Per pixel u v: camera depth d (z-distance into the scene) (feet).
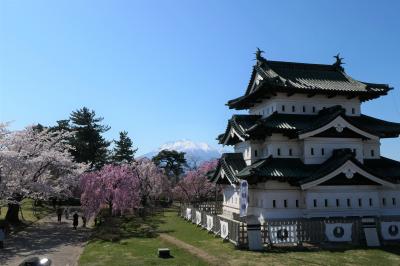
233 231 97.91
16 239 128.57
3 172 146.82
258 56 139.13
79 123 307.37
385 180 109.50
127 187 176.55
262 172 108.68
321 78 134.31
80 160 295.48
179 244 101.50
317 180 104.99
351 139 119.44
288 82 121.39
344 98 129.39
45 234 141.28
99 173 184.85
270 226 93.09
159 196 288.51
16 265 87.10
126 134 344.49
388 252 86.22
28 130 171.63
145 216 192.54
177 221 167.63
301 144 118.01
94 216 175.42
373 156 125.39
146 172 250.37
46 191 161.17
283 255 83.56
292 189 112.57
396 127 126.82
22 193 156.25
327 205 109.19
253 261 78.33
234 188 134.31
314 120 122.42
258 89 122.42
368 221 95.30
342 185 110.52
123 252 95.09
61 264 87.40
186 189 284.00
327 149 117.39
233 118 132.46
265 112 133.49
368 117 131.34
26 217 192.34
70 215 214.69
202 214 136.26
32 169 160.15
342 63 142.51
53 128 301.02
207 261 79.41
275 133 118.01
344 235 95.25
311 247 91.04
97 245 108.27
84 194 170.50
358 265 75.05
